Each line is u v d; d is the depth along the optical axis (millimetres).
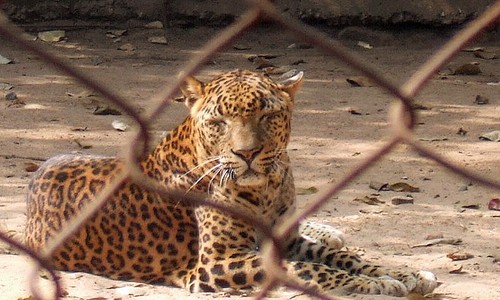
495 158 15547
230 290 9227
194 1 25375
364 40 24938
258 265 9164
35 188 10203
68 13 25344
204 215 9445
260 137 9102
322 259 9953
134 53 23719
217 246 9336
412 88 3736
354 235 11477
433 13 24922
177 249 9719
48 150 15781
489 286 9734
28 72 21547
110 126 17375
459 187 13867
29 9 25141
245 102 9086
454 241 11211
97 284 9508
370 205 12875
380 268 9695
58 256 9922
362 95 20078
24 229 11047
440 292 9477
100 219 9812
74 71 3568
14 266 9914
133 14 25438
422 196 13375
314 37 3512
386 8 24969
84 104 18875
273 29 25375
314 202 4020
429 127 17547
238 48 24469
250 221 4320
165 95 4035
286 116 9406
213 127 9172
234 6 25328
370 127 17500
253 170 9094
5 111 18219
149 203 9727
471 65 22000
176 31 25266
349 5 25000
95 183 9883
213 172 9281
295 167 14922
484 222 12117
